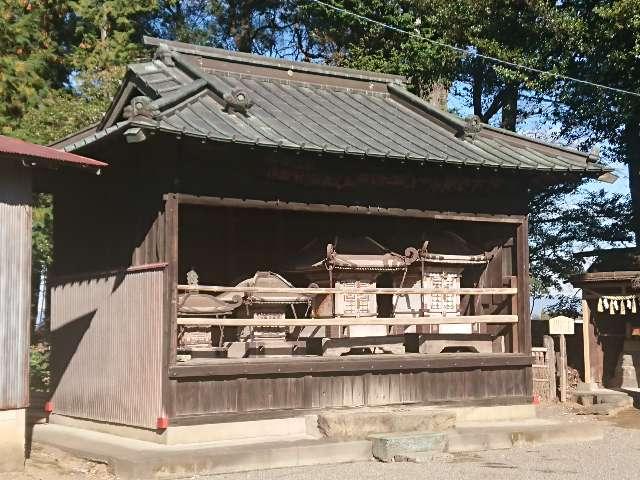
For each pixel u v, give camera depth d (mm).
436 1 22891
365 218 14039
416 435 10828
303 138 10789
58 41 23531
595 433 12430
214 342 12727
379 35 24250
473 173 12570
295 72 13766
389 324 11977
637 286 17250
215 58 12992
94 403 11906
